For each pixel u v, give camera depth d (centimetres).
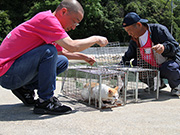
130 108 209
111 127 152
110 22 2012
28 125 154
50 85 178
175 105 221
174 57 260
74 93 266
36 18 173
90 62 224
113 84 257
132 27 254
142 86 317
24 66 170
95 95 215
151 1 2220
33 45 175
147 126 155
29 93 212
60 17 184
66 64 212
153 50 261
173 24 2306
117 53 262
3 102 233
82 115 182
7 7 1936
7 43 172
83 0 1822
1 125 153
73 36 2023
